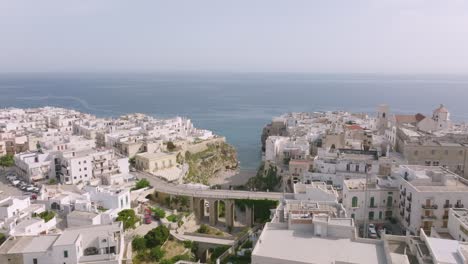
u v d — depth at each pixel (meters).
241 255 89.31
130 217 102.31
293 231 71.75
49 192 118.19
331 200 90.31
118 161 151.88
